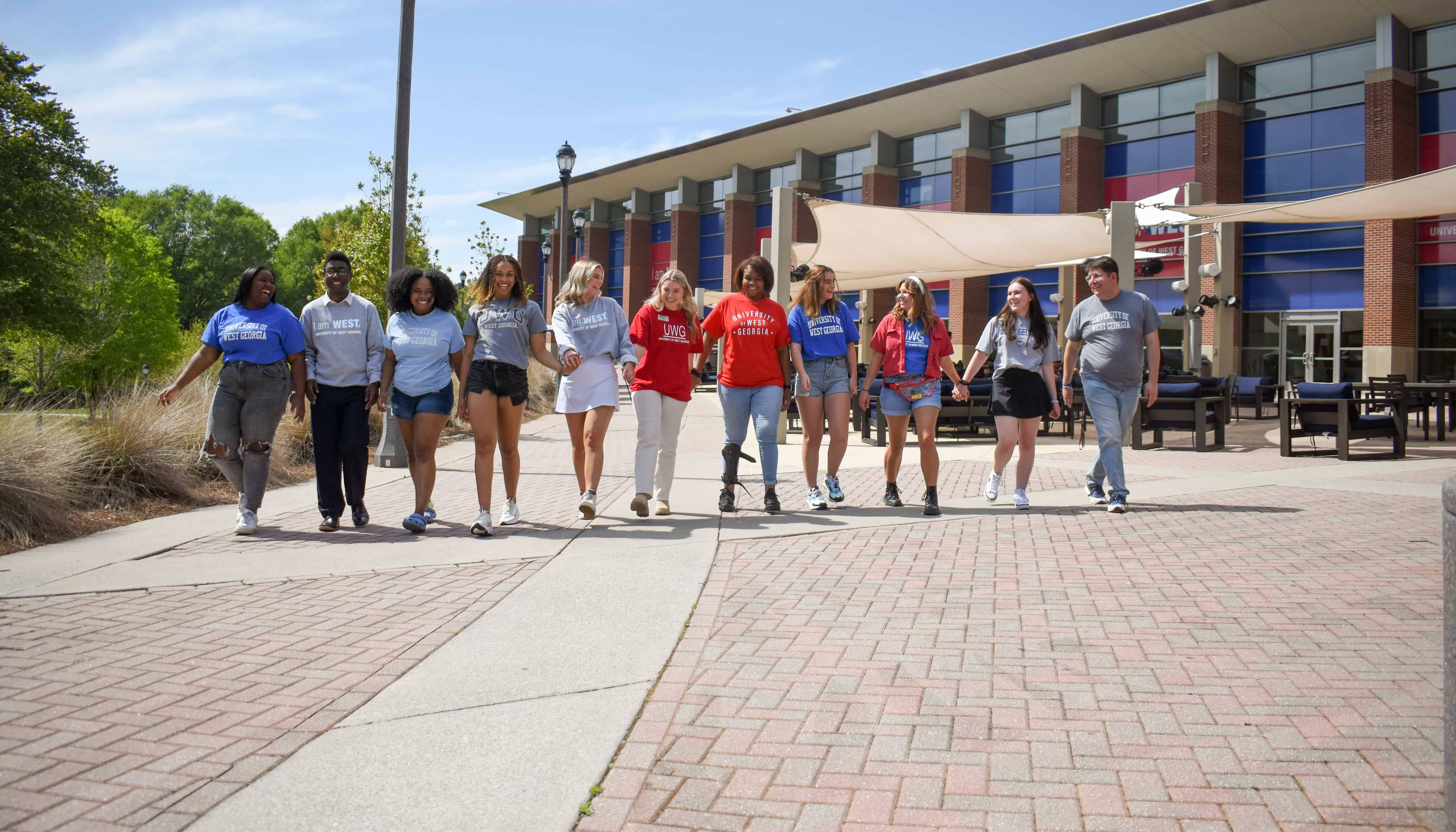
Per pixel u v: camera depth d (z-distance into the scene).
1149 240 30.19
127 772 2.79
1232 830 2.40
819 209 16.52
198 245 86.31
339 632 4.24
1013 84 35.06
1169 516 7.27
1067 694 3.41
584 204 60.78
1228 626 4.23
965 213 17.00
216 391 7.09
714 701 3.39
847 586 5.09
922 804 2.58
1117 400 7.54
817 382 7.84
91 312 44.88
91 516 7.20
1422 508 7.50
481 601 4.79
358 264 24.44
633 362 7.03
